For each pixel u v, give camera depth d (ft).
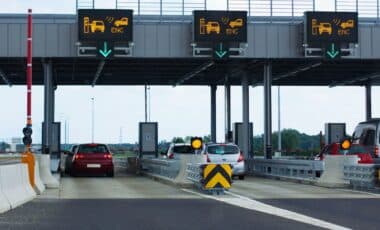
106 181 85.81
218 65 110.01
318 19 95.55
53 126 113.60
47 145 96.78
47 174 71.82
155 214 45.06
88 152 98.22
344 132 119.65
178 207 49.96
